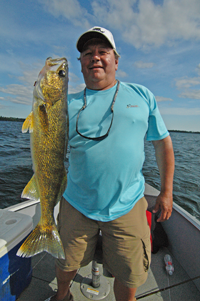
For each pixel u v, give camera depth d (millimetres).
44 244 1557
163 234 2811
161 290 2178
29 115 1522
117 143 1472
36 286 2133
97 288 2098
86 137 1506
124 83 1735
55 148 1527
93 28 1598
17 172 9500
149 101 1688
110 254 1587
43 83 1520
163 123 1765
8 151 14852
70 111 1692
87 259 1698
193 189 8852
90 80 1657
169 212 1727
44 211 1590
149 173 11141
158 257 2666
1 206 6188
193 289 2191
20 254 1473
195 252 2246
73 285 2170
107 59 1609
